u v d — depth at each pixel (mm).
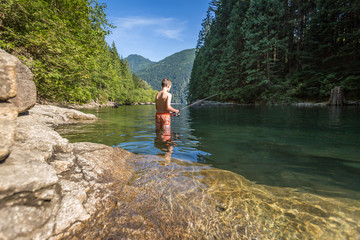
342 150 2322
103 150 2027
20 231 699
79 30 5809
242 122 5164
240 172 1695
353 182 1457
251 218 1014
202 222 984
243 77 19625
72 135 3475
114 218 974
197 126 4551
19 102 1705
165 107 3824
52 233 780
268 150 2396
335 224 949
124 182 1404
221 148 2523
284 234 890
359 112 6945
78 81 5426
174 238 872
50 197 903
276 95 15695
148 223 956
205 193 1278
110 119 6812
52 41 4105
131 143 2834
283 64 18578
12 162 941
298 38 18594
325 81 12914
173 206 1113
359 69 12000
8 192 756
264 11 16812
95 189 1205
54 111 6113
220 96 22172
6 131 933
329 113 6820
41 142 1391
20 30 3930
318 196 1244
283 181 1492
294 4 18266
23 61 3682
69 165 1339
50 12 4402
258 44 16391
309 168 1764
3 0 3348
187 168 1745
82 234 844
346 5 13242
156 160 1968
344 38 13430
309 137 3078
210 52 26766
